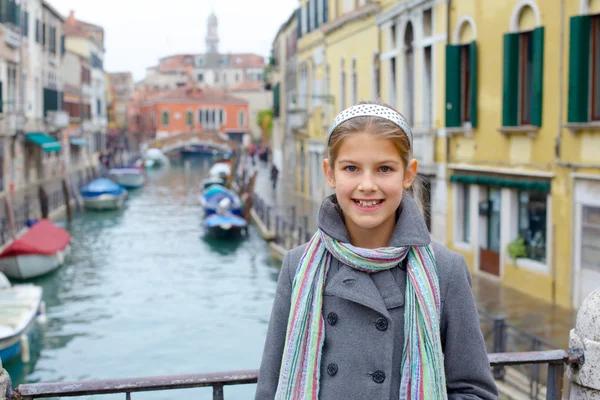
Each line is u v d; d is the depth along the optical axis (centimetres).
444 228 1581
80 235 2731
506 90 1296
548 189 1208
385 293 195
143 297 1730
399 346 193
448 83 1502
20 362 1232
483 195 1442
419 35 1695
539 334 1018
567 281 1167
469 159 1470
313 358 195
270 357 208
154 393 995
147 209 3612
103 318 1536
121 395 1000
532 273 1262
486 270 1424
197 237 2689
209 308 1625
